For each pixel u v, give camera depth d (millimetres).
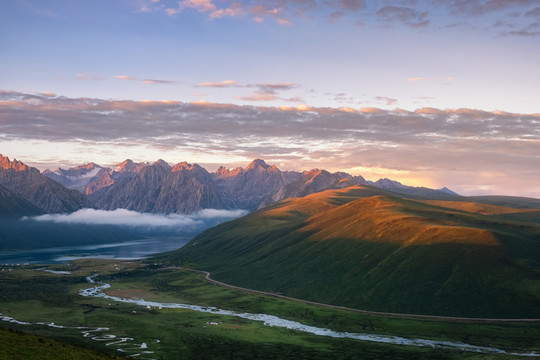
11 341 123688
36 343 128375
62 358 119312
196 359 196500
